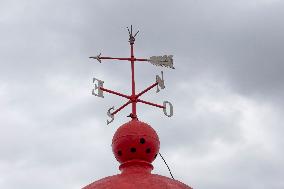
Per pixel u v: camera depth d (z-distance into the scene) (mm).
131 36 21781
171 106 21125
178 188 17516
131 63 21156
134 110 19938
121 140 18781
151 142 18781
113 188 17031
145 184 17203
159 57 21656
